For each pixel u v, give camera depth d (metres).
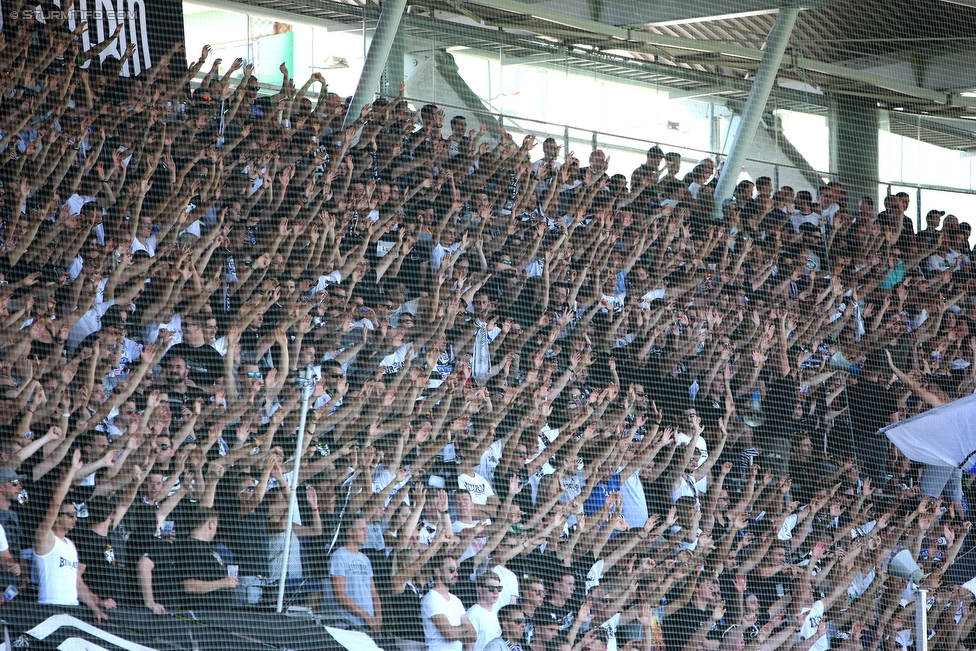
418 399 29.89
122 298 27.84
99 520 23.66
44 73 30.12
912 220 43.47
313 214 32.41
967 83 46.41
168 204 30.61
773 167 42.78
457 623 26.27
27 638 21.03
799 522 33.69
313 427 27.64
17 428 23.97
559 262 35.47
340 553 25.97
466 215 35.03
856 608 33.09
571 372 33.19
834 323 38.88
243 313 29.17
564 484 30.52
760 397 35.94
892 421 37.88
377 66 35.50
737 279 38.25
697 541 31.44
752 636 30.78
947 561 35.16
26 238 27.98
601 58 41.12
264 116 33.53
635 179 38.50
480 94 38.66
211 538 24.75
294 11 36.12
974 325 41.97
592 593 28.92
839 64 44.84
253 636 23.59
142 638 22.27
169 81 32.47
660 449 32.44
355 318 30.84
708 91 43.12
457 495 28.44
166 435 25.44
